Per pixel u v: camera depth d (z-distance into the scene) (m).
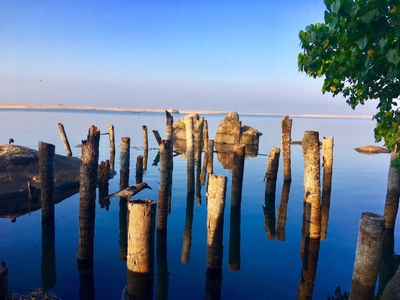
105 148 28.48
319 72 4.47
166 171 9.42
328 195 12.96
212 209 6.78
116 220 10.96
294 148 32.25
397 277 5.71
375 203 12.99
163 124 64.19
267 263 7.89
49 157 9.40
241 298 6.39
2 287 4.54
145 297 5.57
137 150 28.36
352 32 3.25
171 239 9.39
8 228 9.70
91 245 7.41
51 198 9.54
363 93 4.30
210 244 6.86
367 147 30.28
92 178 7.26
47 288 6.57
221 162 23.62
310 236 8.29
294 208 12.38
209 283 6.86
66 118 80.62
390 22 3.24
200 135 19.67
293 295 6.50
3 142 28.89
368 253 4.41
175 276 7.23
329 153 12.88
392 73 3.27
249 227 10.41
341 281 7.05
